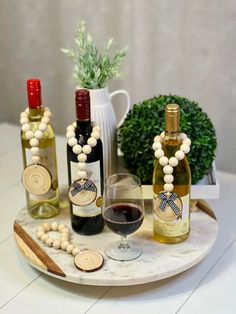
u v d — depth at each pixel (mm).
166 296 1020
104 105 1182
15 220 1209
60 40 1870
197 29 1625
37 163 1148
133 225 1014
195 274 1082
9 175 1519
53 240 1099
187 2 1604
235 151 1731
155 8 1654
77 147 1056
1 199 1391
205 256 1100
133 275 1001
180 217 1070
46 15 1854
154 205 1079
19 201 1379
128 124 1187
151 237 1127
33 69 1976
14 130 1850
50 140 1175
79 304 1002
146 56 1734
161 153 1035
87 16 1780
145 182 1198
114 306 996
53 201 1220
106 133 1191
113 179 1071
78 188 1082
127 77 1794
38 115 1165
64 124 2004
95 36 1795
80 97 1053
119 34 1752
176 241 1098
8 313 983
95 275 1004
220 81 1661
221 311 978
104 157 1207
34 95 1131
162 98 1226
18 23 1919
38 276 1087
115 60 1183
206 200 1359
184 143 1046
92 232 1135
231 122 1698
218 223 1220
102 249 1092
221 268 1100
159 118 1158
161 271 1011
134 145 1156
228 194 1387
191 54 1668
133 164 1186
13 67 2012
